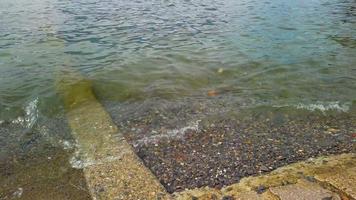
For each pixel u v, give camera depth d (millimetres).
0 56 15258
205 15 23656
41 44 17234
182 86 12258
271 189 6625
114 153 8328
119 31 19672
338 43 16797
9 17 23703
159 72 13383
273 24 20609
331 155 8117
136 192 6945
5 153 8430
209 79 12797
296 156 8164
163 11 25453
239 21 21547
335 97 11305
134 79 12781
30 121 9969
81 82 12219
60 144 8781
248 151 8398
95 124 9734
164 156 8219
